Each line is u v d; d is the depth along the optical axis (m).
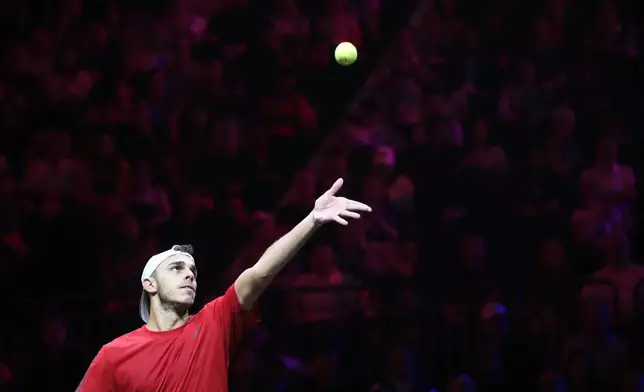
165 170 17.06
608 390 13.98
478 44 17.88
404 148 16.89
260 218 16.41
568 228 15.86
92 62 17.73
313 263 15.33
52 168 16.28
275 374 14.42
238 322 7.59
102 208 16.19
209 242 16.38
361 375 14.35
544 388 13.91
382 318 14.61
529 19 17.92
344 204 7.45
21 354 14.52
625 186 15.93
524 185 16.33
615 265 14.98
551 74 17.47
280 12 18.56
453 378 14.10
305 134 17.81
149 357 7.22
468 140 16.81
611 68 17.42
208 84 17.95
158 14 18.33
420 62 17.95
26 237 15.85
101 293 15.30
